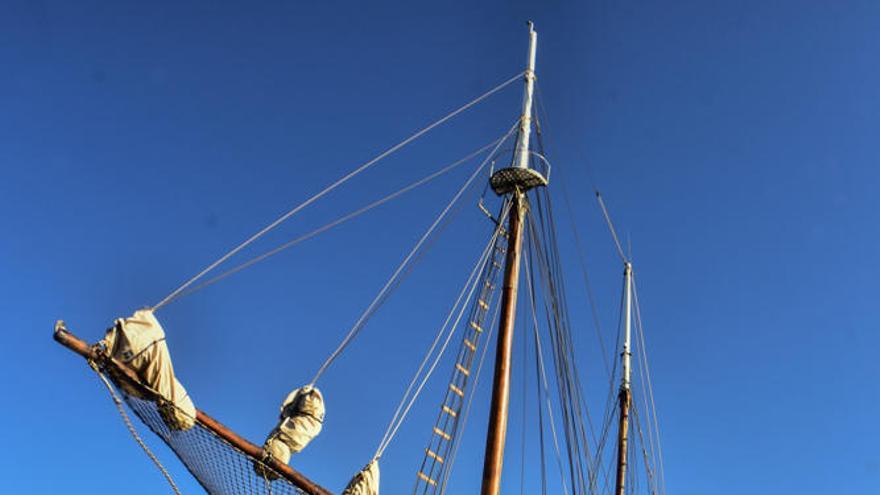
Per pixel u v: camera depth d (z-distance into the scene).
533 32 24.39
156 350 11.69
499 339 19.92
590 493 25.30
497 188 22.22
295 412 13.78
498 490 17.97
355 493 14.98
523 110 22.83
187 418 12.09
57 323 11.31
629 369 36.88
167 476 12.57
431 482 19.08
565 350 23.92
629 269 39.06
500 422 18.66
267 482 13.17
